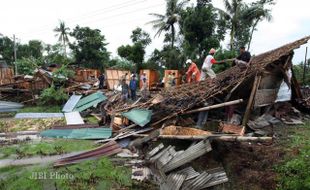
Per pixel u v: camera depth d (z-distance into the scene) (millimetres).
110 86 21562
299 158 6246
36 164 7125
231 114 8828
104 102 13938
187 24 24672
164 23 29234
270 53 11555
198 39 25188
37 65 20844
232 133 7840
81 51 37531
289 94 11688
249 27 28484
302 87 16391
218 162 6828
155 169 6598
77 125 11023
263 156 6820
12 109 15602
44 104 16719
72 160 7258
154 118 9516
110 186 5918
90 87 19516
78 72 24875
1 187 5887
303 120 10742
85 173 6469
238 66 10305
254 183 5930
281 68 9789
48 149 8195
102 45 38594
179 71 21250
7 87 18812
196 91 9711
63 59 30844
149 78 23078
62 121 12297
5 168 6855
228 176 6262
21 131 10594
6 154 7875
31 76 19625
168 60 27141
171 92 11070
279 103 11031
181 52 26297
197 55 24938
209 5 25797
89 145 8625
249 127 8562
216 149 7250
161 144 7352
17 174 6500
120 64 32906
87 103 14672
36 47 48406
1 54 44531
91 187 5852
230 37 27641
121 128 9992
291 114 11047
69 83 18578
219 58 20203
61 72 17734
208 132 7590
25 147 8438
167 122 8938
